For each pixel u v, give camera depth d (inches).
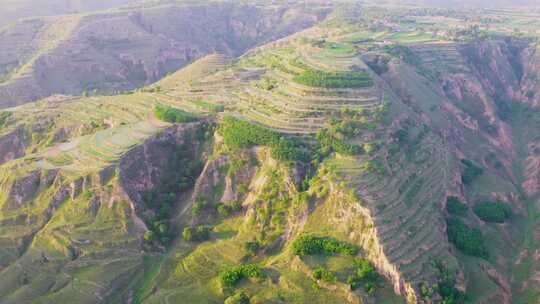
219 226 5147.6
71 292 4370.1
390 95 6776.6
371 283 4183.1
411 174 5447.8
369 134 5551.2
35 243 4798.2
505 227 5831.7
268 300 4124.0
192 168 5629.9
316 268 4308.6
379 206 4645.7
